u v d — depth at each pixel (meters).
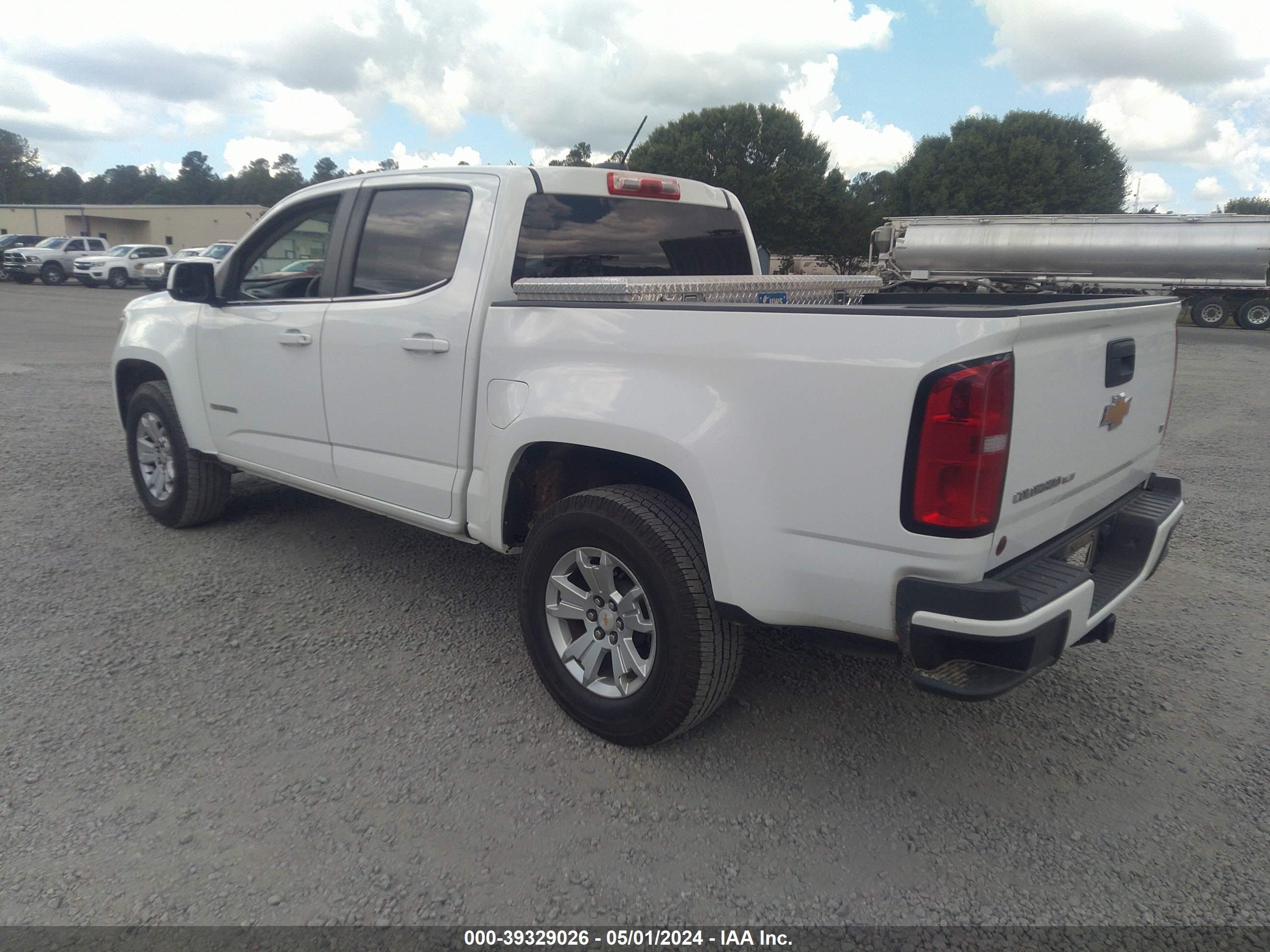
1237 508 6.16
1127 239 22.56
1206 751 3.11
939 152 42.91
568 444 3.03
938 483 2.25
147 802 2.69
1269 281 21.80
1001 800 2.81
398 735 3.10
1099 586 2.93
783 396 2.48
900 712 3.34
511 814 2.69
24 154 107.44
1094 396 2.71
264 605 4.16
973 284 24.84
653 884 2.41
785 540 2.53
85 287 32.69
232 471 5.07
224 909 2.28
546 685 3.21
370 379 3.74
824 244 41.69
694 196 4.21
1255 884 2.45
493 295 3.34
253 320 4.29
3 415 8.27
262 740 3.04
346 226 3.94
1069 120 42.59
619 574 3.08
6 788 2.74
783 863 2.51
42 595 4.19
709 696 2.81
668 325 2.74
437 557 4.84
